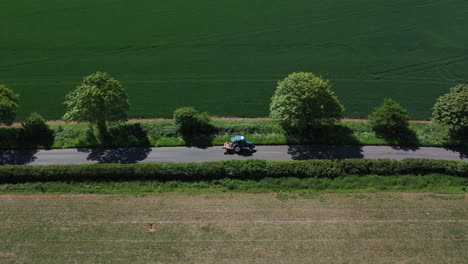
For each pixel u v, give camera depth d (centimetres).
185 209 4756
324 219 4603
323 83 5634
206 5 10325
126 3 10400
